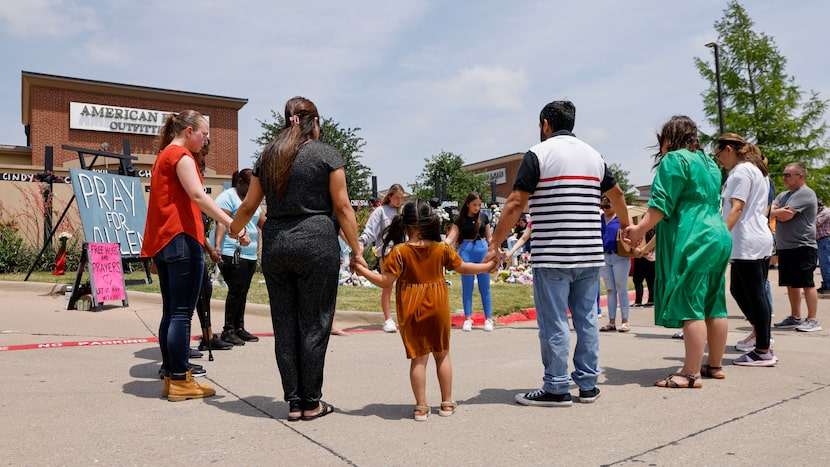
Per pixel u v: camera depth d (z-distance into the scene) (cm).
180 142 402
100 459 269
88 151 1120
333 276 342
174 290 378
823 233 992
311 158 335
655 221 406
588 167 365
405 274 345
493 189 2880
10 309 788
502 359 522
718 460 266
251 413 349
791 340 604
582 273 364
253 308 820
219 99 2917
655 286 426
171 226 378
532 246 369
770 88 2580
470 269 361
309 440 299
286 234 330
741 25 2711
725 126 2623
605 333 695
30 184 1451
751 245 473
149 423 326
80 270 803
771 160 2572
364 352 557
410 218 342
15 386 405
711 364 435
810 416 333
